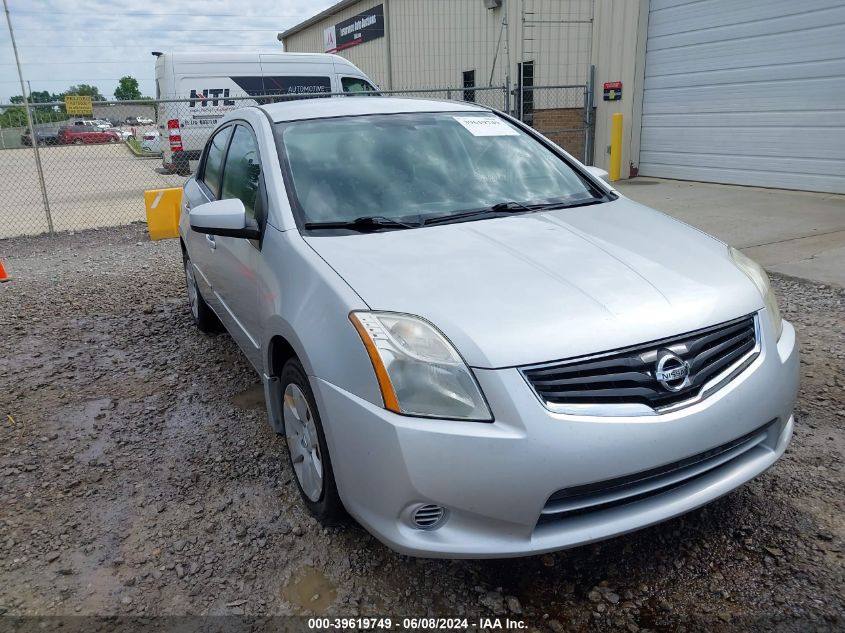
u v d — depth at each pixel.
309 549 2.72
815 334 4.60
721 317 2.41
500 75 15.36
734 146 10.34
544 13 14.28
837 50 8.63
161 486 3.21
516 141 3.85
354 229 2.97
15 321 5.81
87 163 20.66
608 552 2.63
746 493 2.93
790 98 9.33
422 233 2.92
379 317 2.31
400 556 2.66
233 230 3.11
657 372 2.21
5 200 14.71
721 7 10.15
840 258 6.16
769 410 2.45
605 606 2.38
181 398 4.17
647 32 11.59
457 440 2.10
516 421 2.09
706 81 10.61
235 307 3.71
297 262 2.75
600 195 3.65
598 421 2.12
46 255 8.75
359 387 2.27
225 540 2.79
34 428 3.85
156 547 2.77
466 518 2.16
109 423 3.87
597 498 2.19
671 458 2.19
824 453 3.19
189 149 13.63
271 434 3.66
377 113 3.75
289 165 3.25
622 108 12.20
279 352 2.97
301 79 14.30
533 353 2.15
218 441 3.62
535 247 2.77
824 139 8.99
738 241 6.97
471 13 16.03
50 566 2.68
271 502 3.04
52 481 3.30
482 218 3.14
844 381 3.89
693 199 9.47
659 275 2.55
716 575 2.48
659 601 2.38
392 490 2.17
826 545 2.59
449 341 2.20
